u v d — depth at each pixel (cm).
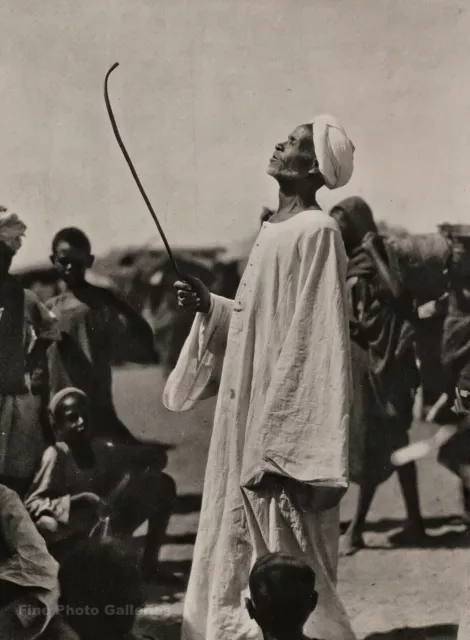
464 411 646
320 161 589
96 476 642
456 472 639
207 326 604
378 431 644
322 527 567
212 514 577
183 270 658
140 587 628
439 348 652
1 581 627
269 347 570
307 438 555
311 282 567
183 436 644
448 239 661
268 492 560
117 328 655
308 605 467
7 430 647
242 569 564
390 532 631
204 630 571
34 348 654
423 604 620
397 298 656
